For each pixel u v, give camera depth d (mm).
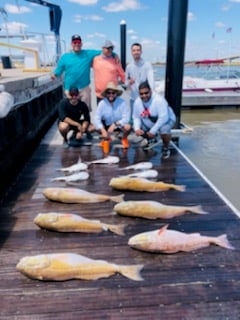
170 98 5629
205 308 1708
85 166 3859
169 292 1820
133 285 1871
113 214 2736
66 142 4992
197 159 6109
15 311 1695
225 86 13281
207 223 2578
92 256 2146
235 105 13531
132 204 2648
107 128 4695
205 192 3199
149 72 4973
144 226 2535
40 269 1874
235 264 2057
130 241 2186
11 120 4051
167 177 3607
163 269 2012
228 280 1915
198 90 13266
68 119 4828
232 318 1646
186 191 3221
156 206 2660
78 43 5055
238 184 4992
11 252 2203
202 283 1891
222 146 6973
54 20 10461
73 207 2881
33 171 3867
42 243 2309
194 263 2068
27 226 2555
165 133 4387
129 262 2084
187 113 12648
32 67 9555
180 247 2160
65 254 1992
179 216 2684
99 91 5195
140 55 4918
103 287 1857
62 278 1886
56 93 9414
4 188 3361
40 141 5562
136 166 3857
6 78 4664
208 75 14703
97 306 1727
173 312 1681
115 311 1692
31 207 2893
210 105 13453
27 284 1885
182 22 5160
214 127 9445
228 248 2217
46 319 1642
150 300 1764
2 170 3451
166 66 5559
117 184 3193
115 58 5148
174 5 5098
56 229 2418
